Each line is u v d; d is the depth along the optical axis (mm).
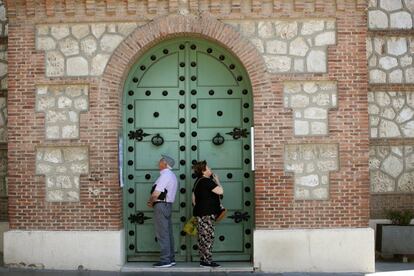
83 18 11703
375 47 13547
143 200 12000
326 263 11344
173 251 11586
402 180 13445
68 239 11484
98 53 11672
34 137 11680
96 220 11523
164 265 11336
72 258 11453
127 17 11656
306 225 11453
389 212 13008
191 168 11977
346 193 11453
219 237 11938
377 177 13445
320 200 11461
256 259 11367
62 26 11758
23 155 11672
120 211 11672
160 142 11969
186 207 11961
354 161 11477
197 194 11344
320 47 11586
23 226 11617
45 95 11719
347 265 11328
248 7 11594
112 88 11609
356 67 11531
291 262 11352
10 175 11664
